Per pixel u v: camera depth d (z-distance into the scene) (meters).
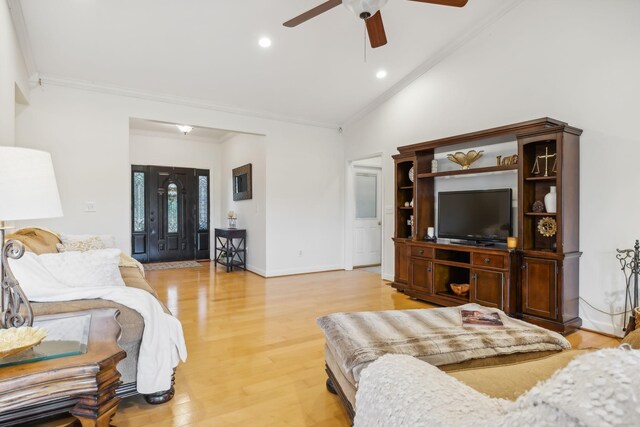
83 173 4.31
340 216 6.46
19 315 1.43
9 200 1.24
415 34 4.06
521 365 1.42
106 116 4.45
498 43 3.94
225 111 5.30
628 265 3.01
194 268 6.51
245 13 3.41
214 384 2.21
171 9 3.29
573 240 3.21
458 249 3.79
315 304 4.07
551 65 3.51
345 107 5.66
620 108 3.07
